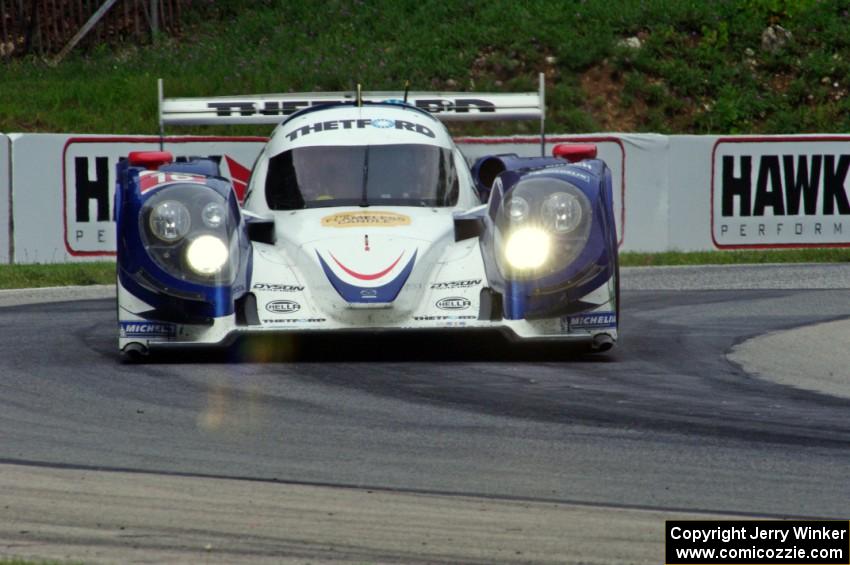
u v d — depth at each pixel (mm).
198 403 22359
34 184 47344
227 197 25844
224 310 25047
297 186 28109
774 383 24797
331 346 28000
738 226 50781
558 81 67312
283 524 15547
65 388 23766
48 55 75438
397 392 23312
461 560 14258
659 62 68250
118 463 18422
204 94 66562
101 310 35438
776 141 50531
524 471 18047
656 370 25984
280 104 33469
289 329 24703
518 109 33719
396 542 14875
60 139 47594
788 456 18984
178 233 25125
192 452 19047
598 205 25938
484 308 25438
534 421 21125
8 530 15289
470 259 26141
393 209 27250
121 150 48344
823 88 67875
